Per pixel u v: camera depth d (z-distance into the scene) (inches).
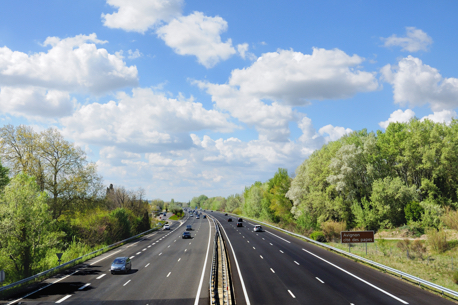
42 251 1327.5
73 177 2046.0
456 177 2330.2
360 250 1552.7
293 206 3233.3
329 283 920.3
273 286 892.6
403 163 2571.4
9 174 1883.6
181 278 1023.0
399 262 1274.6
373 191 2402.8
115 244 1972.2
